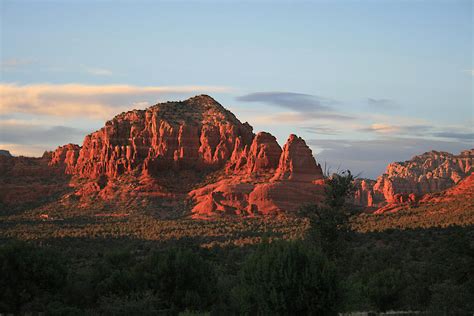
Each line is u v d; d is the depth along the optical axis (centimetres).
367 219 14812
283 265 4612
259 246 4903
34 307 6025
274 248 4750
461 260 6456
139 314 5581
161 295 6275
